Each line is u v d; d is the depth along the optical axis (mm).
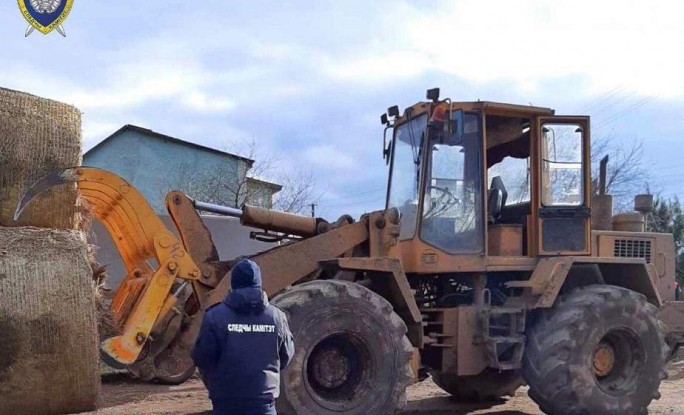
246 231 13508
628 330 7059
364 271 6688
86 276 6078
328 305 6059
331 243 6766
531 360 6898
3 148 5910
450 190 7031
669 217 19219
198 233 6723
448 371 6945
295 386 5859
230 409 3943
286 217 7145
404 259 7133
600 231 7898
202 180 24531
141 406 7777
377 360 6215
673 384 9977
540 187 7234
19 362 5672
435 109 6766
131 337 6039
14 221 6000
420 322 6648
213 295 6402
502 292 7383
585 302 6879
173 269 6324
